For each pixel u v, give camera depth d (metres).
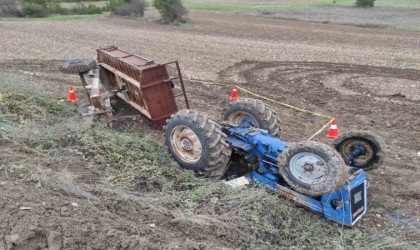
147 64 7.44
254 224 4.88
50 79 12.20
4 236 4.02
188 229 4.62
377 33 25.97
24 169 5.52
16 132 6.77
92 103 7.80
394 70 14.97
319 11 38.72
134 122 8.10
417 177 6.60
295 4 46.50
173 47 19.81
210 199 5.30
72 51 17.69
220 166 5.77
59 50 17.83
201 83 12.56
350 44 21.64
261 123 6.51
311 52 18.78
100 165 6.07
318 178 4.84
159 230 4.52
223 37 24.42
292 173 5.02
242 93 11.52
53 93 10.55
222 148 5.63
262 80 13.22
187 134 5.89
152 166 6.08
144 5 40.88
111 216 4.62
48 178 5.34
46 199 4.76
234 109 6.74
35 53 16.80
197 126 5.66
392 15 33.22
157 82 7.29
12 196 4.68
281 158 5.09
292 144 5.09
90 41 21.03
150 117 7.49
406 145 7.93
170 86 7.48
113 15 39.66
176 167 6.12
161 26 31.39
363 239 4.84
